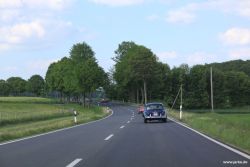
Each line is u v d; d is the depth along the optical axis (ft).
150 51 437.17
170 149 55.98
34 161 46.78
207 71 485.56
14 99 464.65
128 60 437.99
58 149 58.39
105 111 255.50
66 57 466.70
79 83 324.60
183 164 42.70
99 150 56.08
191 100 470.39
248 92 497.46
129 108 324.80
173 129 96.22
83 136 80.18
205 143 63.36
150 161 45.01
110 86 491.72
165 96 477.77
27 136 84.53
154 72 436.35
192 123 115.24
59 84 428.97
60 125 117.80
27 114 179.22
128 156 49.34
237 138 64.13
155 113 128.77
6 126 128.47
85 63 329.11
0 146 64.69
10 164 44.91
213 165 41.83
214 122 103.81
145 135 79.61
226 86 488.44
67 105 339.36
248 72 607.37
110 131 92.38
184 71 488.02
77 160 46.60
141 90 458.50
